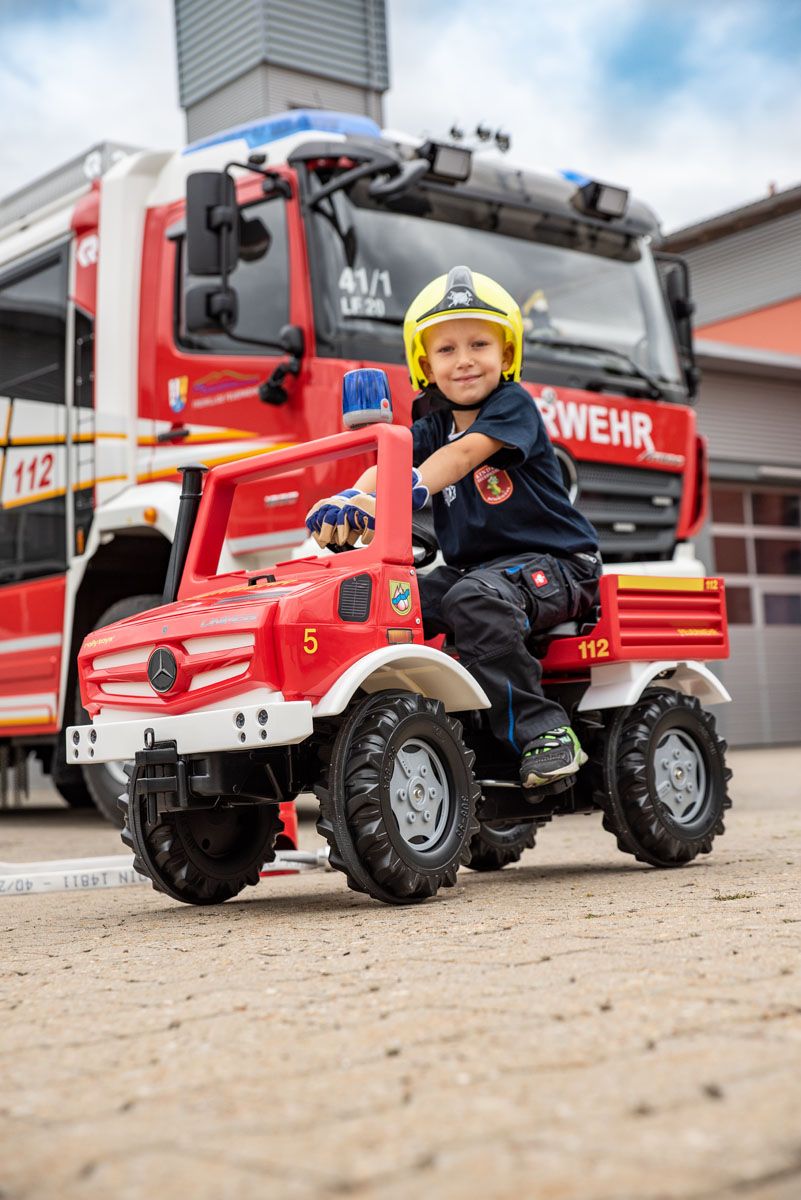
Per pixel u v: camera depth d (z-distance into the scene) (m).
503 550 3.79
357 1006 2.04
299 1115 1.49
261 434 6.28
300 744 3.38
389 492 3.38
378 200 6.51
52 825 8.06
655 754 3.96
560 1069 1.62
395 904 3.29
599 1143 1.33
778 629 18.27
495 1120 1.43
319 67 11.34
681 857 3.97
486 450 3.62
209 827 3.58
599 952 2.40
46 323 7.57
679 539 7.15
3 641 7.76
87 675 3.54
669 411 7.14
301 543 5.91
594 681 3.91
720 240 21.06
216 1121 1.48
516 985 2.13
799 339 20.23
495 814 3.69
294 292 6.23
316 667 3.15
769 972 2.16
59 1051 1.85
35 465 7.54
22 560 7.61
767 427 17.88
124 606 6.93
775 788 8.80
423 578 3.72
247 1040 1.86
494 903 3.26
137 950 2.78
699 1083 1.53
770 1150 1.29
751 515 18.23
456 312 3.68
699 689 4.22
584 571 3.81
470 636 3.52
